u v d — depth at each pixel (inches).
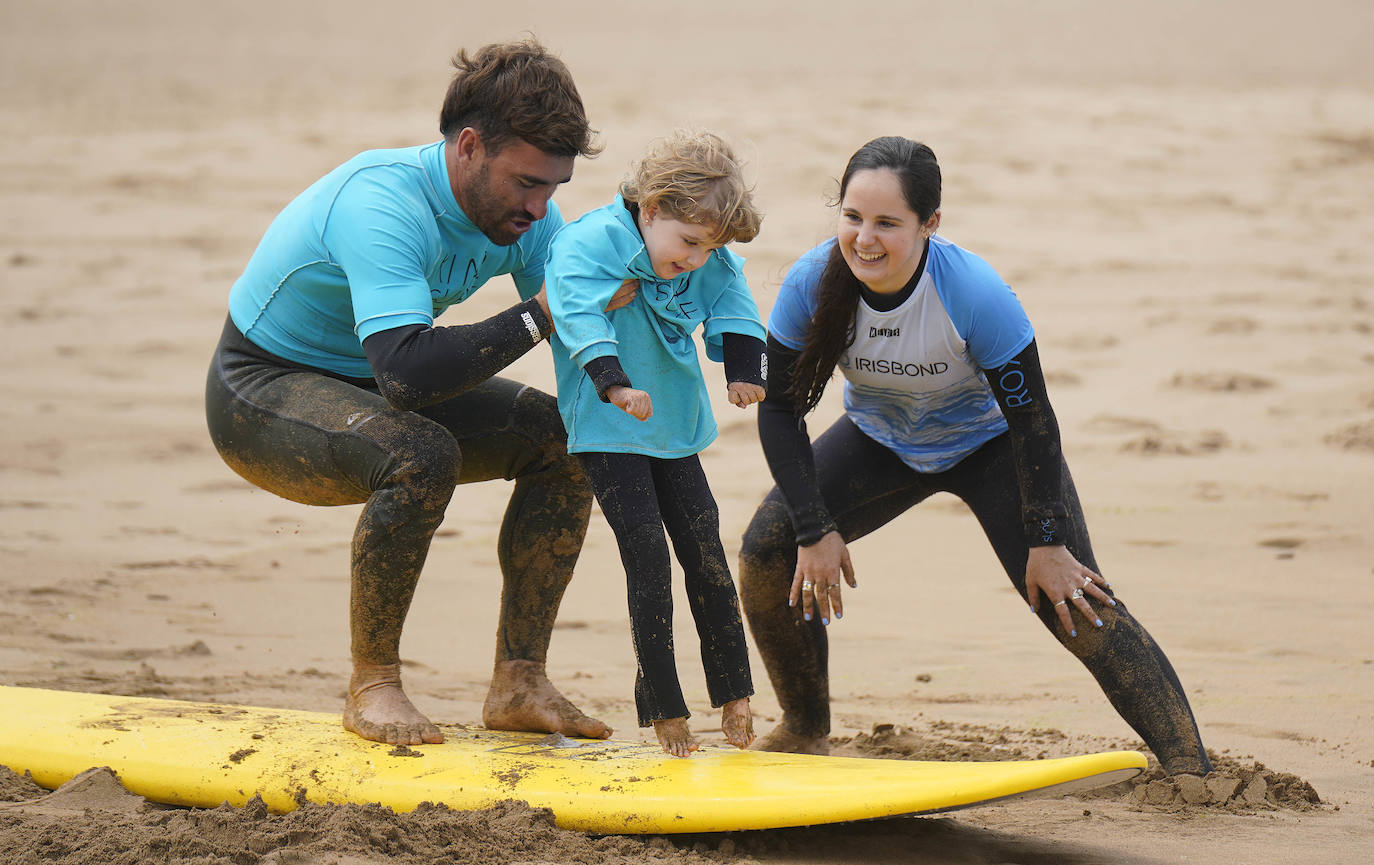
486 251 374.9
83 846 295.0
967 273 350.9
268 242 373.4
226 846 296.4
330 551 666.2
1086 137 1972.2
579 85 2662.4
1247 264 1364.4
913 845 322.0
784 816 312.3
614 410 341.7
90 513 719.1
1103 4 4552.2
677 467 349.1
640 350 341.4
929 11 4525.1
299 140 1947.6
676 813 316.2
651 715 343.9
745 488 781.3
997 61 3262.8
